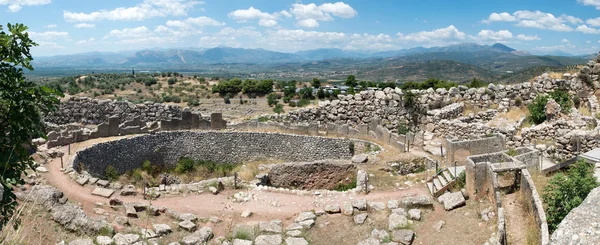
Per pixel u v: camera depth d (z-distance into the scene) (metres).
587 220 8.73
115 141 27.66
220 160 31.31
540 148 20.69
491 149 21.52
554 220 11.60
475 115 29.20
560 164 16.62
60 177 21.06
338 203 18.14
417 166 23.67
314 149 29.94
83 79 95.69
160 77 117.12
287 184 25.33
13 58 7.72
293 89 97.56
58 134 27.36
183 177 29.20
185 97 92.62
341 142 29.27
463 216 15.08
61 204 16.06
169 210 17.20
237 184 21.66
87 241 13.02
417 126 30.67
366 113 32.28
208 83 112.94
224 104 85.38
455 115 29.78
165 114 34.84
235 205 18.67
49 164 23.09
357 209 17.02
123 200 18.70
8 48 7.71
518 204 14.05
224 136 31.31
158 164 30.20
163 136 30.53
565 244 8.43
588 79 28.72
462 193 16.56
